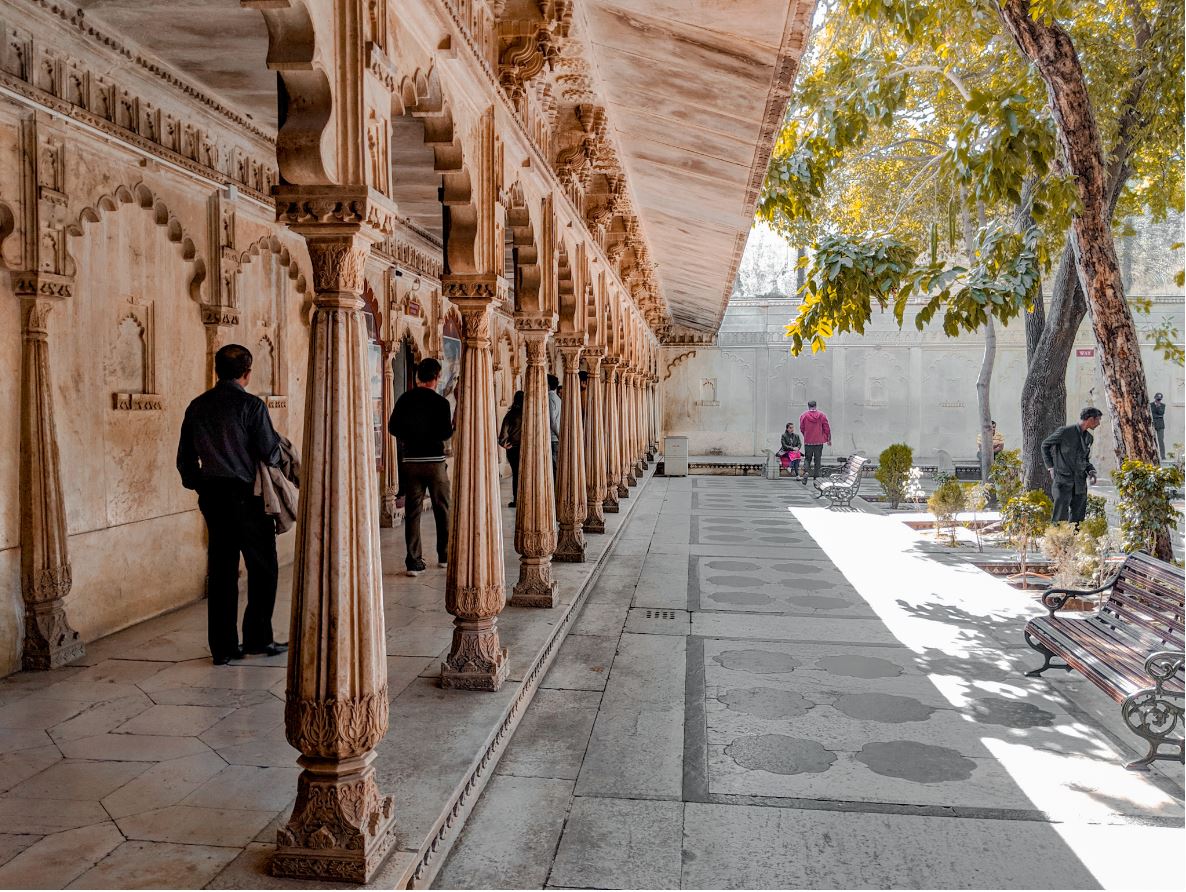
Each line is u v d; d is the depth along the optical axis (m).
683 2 3.98
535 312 5.76
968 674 5.15
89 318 4.89
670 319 23.19
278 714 3.85
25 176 4.26
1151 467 7.10
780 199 8.53
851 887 2.79
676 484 18.25
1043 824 3.25
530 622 5.53
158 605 5.65
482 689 4.20
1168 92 8.39
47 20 4.20
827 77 8.62
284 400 7.12
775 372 24.42
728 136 6.07
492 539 4.24
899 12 7.43
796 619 6.48
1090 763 3.84
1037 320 12.18
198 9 4.33
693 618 6.48
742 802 3.41
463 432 4.21
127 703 3.98
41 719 3.78
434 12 3.24
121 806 2.95
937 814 3.32
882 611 6.77
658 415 24.23
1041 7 6.54
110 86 4.82
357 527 2.54
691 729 4.19
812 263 7.41
